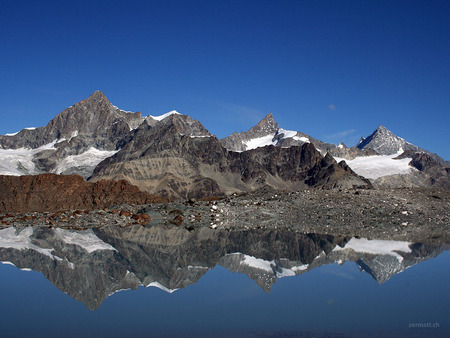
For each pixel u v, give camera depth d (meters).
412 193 106.19
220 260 44.69
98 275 38.12
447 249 49.84
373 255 46.50
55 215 100.12
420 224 76.75
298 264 42.31
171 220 90.06
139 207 113.25
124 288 33.84
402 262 42.66
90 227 80.31
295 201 99.56
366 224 76.81
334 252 48.41
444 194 106.81
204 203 108.06
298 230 70.44
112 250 51.34
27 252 49.81
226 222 84.44
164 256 47.12
